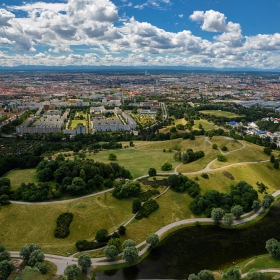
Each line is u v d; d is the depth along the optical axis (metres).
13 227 186.62
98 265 159.25
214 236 189.50
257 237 189.25
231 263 163.88
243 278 149.00
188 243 182.12
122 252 169.38
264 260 163.62
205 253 172.88
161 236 187.38
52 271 151.25
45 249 170.38
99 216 199.62
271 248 164.75
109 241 170.38
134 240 182.12
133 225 194.00
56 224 190.25
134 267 160.25
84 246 171.25
